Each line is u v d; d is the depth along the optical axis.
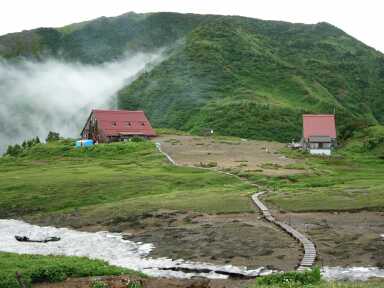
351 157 126.69
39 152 149.88
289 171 102.62
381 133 143.38
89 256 50.88
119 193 87.31
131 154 134.50
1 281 36.47
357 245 48.34
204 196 78.50
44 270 39.34
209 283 39.50
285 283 35.00
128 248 53.97
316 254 45.97
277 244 50.19
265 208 67.25
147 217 67.56
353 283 35.03
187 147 142.38
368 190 76.19
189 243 53.56
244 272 42.66
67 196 86.38
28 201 84.69
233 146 146.12
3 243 58.78
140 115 176.75
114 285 36.62
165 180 95.50
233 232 56.09
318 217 61.59
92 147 144.62
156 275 42.88
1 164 135.00
